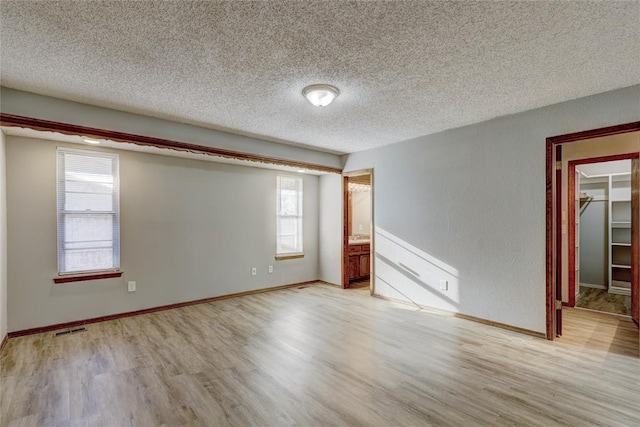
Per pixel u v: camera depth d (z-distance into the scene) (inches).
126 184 163.3
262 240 216.8
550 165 128.3
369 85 108.5
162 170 175.2
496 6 68.1
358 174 213.2
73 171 149.8
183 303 181.5
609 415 80.1
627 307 173.3
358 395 89.9
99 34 78.1
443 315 161.9
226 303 187.5
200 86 108.4
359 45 83.8
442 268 164.7
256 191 214.4
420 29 76.7
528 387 93.6
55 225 144.5
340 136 173.5
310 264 243.0
